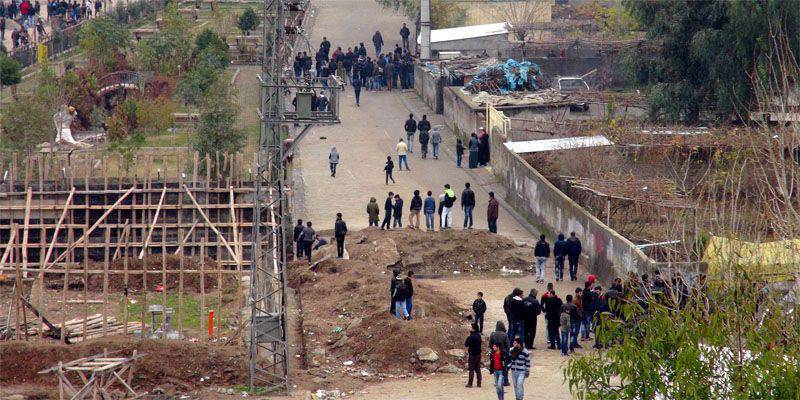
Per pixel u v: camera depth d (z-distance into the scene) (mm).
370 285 150750
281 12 122062
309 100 120375
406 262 167750
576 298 132000
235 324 140625
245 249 170000
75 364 112750
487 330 138500
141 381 119000
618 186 165875
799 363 79250
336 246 167000
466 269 168125
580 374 90688
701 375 83062
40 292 133500
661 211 159000
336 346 132125
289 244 171125
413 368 126125
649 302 91312
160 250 171250
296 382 121562
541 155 198375
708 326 84125
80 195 172875
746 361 82562
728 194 157000
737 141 175000
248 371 121688
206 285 157625
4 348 121312
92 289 156500
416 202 182500
